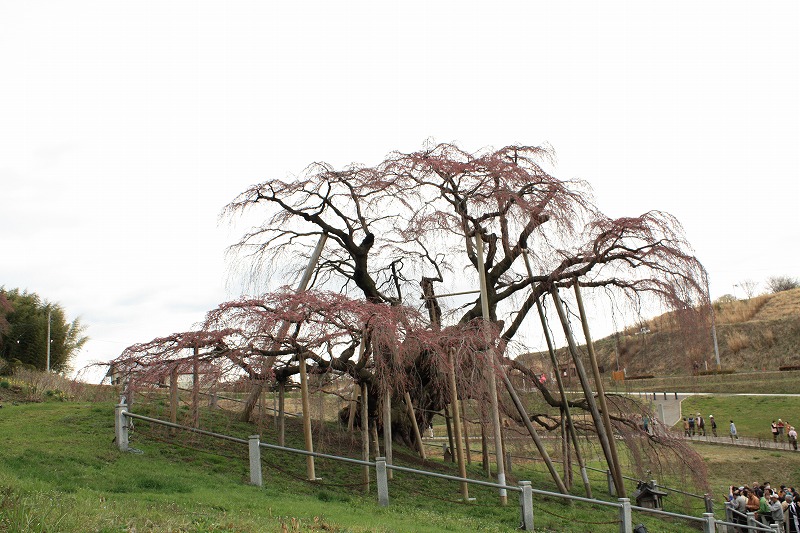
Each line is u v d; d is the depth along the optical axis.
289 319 18.66
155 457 17.95
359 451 24.77
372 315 19.23
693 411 62.94
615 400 26.41
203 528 10.49
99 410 22.97
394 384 21.77
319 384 21.19
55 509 9.83
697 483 24.81
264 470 18.98
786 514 24.89
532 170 24.42
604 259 23.58
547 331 25.30
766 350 87.25
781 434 49.91
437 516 16.12
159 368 19.16
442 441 39.03
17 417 21.83
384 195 25.41
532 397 27.70
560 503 22.52
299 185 24.52
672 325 23.22
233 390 19.66
